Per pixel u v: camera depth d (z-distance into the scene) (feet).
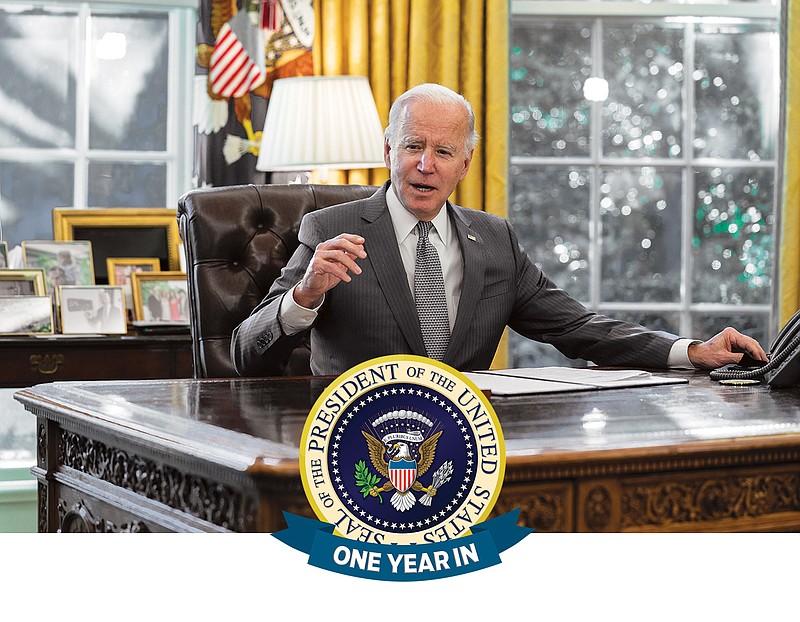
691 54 13.76
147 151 12.86
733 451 3.98
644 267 13.84
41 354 10.16
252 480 3.60
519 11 13.34
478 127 12.40
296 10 12.00
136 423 4.52
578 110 13.69
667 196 13.84
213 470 3.88
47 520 5.62
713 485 4.03
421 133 6.96
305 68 12.01
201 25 11.83
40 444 5.74
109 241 11.66
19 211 12.51
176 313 11.30
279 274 8.34
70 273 11.26
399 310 6.87
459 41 12.41
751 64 13.87
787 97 12.89
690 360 6.78
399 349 6.86
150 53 12.84
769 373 5.94
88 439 5.17
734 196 13.92
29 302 10.58
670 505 3.97
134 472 4.65
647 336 7.04
